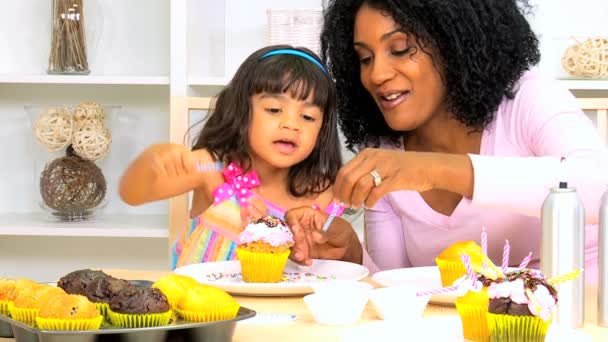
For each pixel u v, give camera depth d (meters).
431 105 1.73
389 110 1.73
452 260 1.35
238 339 1.11
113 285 1.15
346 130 1.96
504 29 1.72
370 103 1.90
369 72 1.73
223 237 2.01
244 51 3.27
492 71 1.71
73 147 3.01
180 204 2.54
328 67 2.02
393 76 1.68
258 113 1.97
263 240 1.56
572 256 1.16
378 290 1.25
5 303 1.15
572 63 2.93
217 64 3.23
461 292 1.09
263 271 1.56
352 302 1.20
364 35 1.70
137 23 3.26
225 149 2.04
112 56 3.27
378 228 1.97
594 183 1.39
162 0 3.25
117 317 1.10
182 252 2.04
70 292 1.16
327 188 2.10
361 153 1.34
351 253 1.83
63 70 3.01
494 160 1.37
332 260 1.71
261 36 3.25
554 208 1.16
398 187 1.34
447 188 1.38
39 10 3.28
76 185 2.99
